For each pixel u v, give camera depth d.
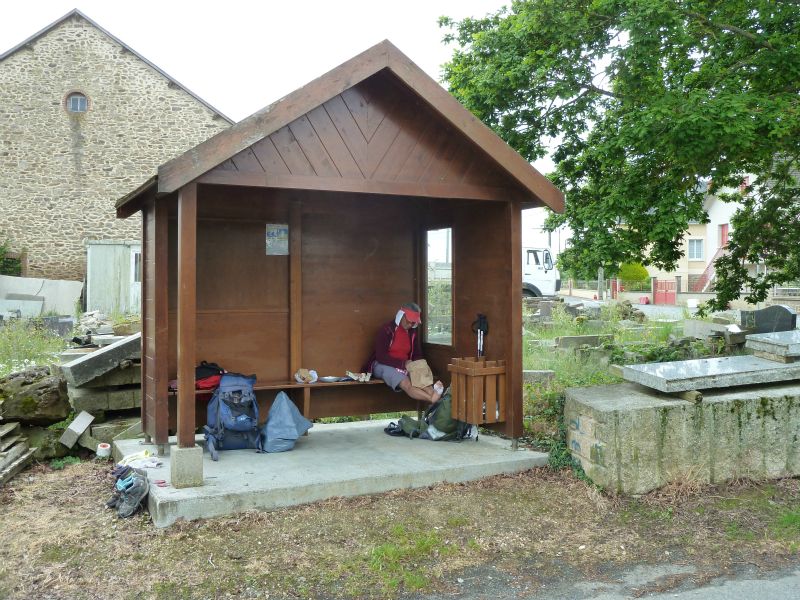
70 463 6.42
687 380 5.81
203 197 6.51
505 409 6.25
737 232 10.84
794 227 10.41
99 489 5.59
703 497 5.54
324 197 7.08
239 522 4.74
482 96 10.09
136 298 21.59
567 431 6.09
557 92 9.29
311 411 7.14
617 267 9.79
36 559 4.28
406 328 7.11
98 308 21.27
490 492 5.50
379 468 5.60
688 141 7.54
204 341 6.57
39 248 22.14
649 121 7.48
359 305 7.35
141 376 6.55
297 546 4.47
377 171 5.52
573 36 8.98
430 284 7.55
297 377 6.83
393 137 5.59
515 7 10.57
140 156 22.67
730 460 5.81
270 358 6.85
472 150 5.91
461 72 10.59
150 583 4.00
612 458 5.47
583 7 9.00
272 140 5.15
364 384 7.23
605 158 9.41
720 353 10.12
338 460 5.86
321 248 7.16
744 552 4.64
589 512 5.23
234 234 6.69
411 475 5.51
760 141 7.84
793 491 5.70
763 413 5.90
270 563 4.25
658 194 9.17
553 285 25.22
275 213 6.83
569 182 10.57
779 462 5.96
